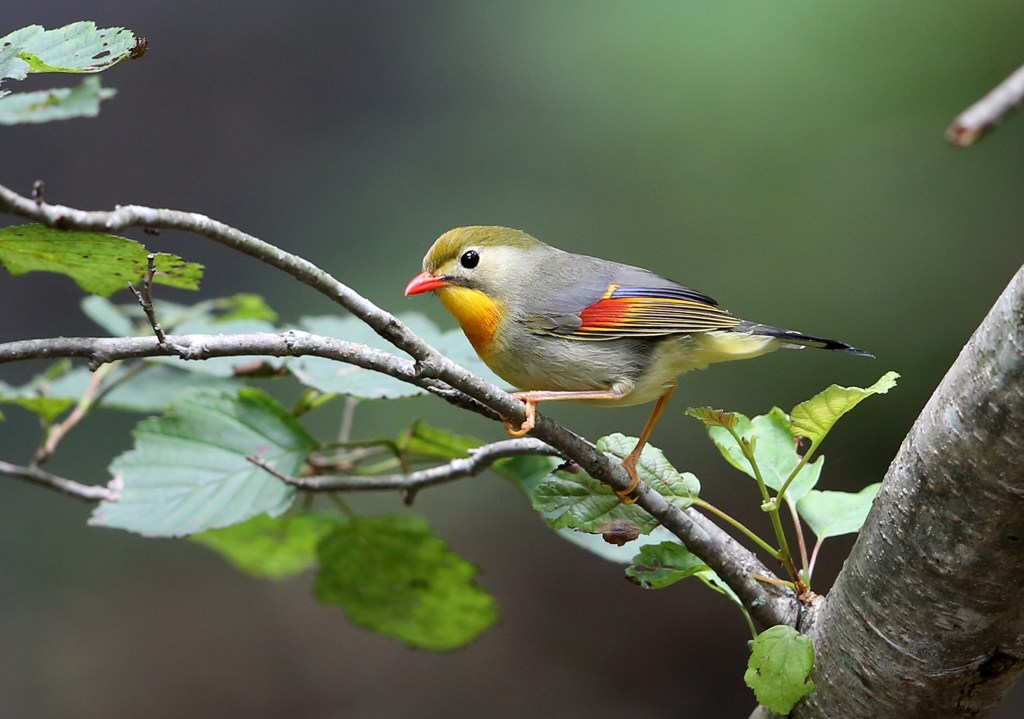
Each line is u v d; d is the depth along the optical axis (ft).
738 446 17.01
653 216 41.93
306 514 22.94
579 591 45.75
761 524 42.91
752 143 41.04
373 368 14.96
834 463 40.32
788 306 40.14
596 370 21.59
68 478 43.65
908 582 13.76
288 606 45.91
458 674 44.04
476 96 48.42
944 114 39.06
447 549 22.16
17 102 12.75
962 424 12.82
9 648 41.81
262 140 52.24
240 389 21.01
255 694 42.73
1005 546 12.97
